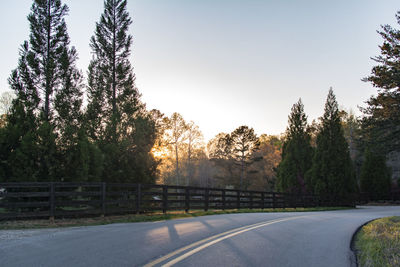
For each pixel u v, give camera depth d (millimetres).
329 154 34625
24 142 12484
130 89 21156
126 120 18094
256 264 5875
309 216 17125
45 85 15391
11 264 5441
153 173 18125
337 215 18984
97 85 20719
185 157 55062
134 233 8742
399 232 11023
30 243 7223
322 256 6902
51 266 5320
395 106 16859
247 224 11602
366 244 8641
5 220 11086
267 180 64062
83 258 5836
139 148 17578
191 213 16078
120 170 16531
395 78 16047
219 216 14922
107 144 16531
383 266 6434
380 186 44219
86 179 14023
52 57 15648
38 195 11109
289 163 37938
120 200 13508
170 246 7016
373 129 18938
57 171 13227
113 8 22484
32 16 15859
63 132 13789
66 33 16312
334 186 33625
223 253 6555
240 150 59656
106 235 8383
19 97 14297
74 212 11875
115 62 22000
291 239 8789
